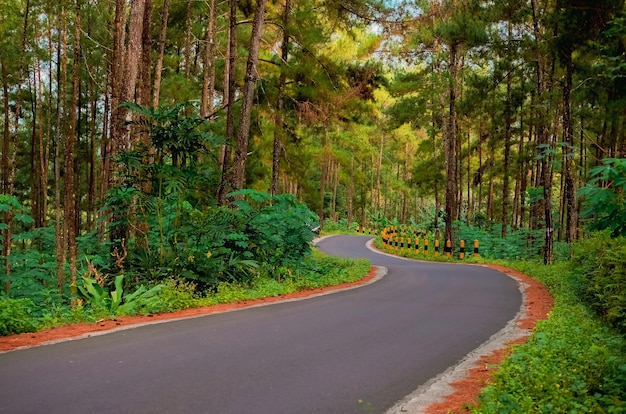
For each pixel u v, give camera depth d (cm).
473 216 4516
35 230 2350
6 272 1709
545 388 509
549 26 1845
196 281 1245
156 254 1298
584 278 1206
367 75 2150
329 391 539
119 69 1691
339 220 7556
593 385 547
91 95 3189
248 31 2712
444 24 2181
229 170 2256
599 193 580
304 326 880
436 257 2839
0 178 3638
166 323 875
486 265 2380
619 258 1023
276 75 2203
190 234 1367
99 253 1579
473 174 4778
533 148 2716
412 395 535
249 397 508
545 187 2073
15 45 2723
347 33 2156
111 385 527
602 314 1018
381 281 1656
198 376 570
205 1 2614
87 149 3559
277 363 638
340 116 2223
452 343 784
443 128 3033
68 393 498
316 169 6275
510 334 855
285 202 1708
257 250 1557
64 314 908
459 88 2875
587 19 1639
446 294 1352
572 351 648
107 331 798
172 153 1366
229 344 727
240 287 1313
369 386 561
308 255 1792
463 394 543
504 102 2819
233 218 1502
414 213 7950
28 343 708
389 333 844
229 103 1925
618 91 1658
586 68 1756
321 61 2075
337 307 1109
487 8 2105
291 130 2408
